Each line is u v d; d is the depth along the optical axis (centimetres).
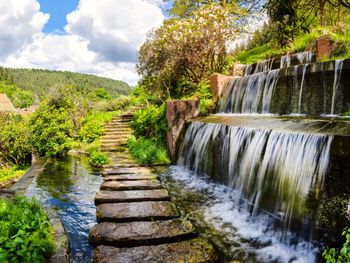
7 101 6931
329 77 698
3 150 1459
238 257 412
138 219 529
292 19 368
